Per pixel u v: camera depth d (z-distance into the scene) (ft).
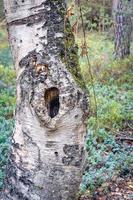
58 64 11.60
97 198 20.38
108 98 39.09
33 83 11.63
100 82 45.78
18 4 11.69
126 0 44.78
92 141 27.40
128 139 29.27
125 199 20.52
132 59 53.11
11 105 35.50
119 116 32.94
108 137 28.91
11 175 12.59
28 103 11.78
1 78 46.21
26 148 12.16
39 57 11.64
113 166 23.75
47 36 11.65
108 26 54.24
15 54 12.15
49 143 11.91
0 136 25.96
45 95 11.61
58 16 11.76
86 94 12.03
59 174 12.18
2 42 68.69
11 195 12.58
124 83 45.78
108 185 21.76
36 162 12.10
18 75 12.05
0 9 35.01
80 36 12.85
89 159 24.27
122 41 56.59
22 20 11.75
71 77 11.64
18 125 12.26
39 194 12.25
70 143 12.02
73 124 11.85
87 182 21.27
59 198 12.43
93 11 32.48
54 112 11.75
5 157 22.84
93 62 52.21
